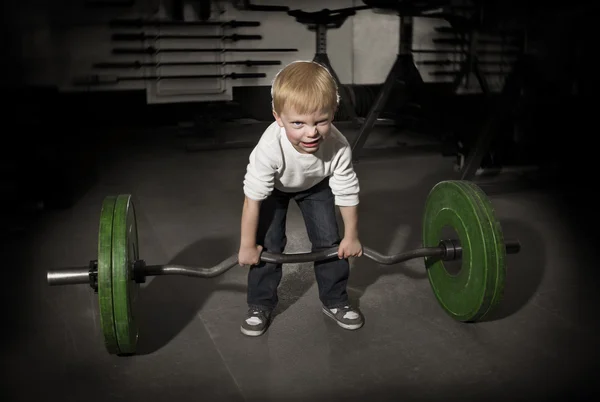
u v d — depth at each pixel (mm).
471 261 1375
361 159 3402
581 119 3137
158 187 2854
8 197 2531
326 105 1132
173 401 1162
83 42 4734
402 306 1595
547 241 2076
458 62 4840
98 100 4840
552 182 2826
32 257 1952
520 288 1700
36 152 2840
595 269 1837
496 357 1326
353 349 1368
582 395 1171
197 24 4902
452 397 1169
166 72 4945
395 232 2191
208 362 1312
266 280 1454
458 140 3037
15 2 4422
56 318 1535
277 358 1330
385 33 5273
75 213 2428
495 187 2674
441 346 1377
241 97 5012
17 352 1356
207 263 1911
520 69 2494
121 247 1195
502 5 2723
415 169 3164
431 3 2701
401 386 1213
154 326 1481
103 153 3639
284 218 1439
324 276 1481
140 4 4805
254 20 5023
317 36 3197
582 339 1405
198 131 4301
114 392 1194
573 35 3068
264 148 1252
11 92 3844
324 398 1171
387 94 3006
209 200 2637
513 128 3068
